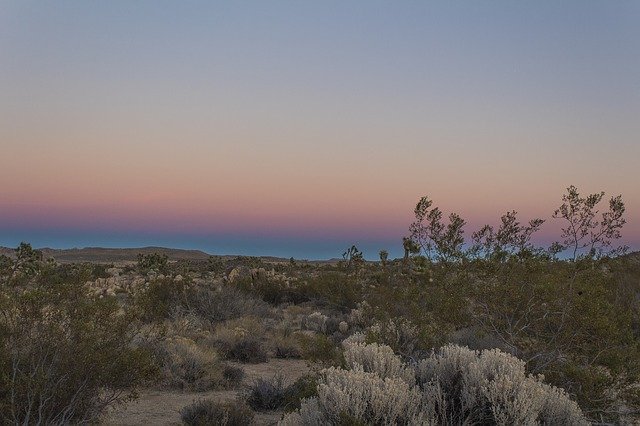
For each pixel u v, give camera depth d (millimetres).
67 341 7133
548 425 5797
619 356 7766
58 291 7293
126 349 7688
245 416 8273
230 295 21969
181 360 11500
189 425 8109
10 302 6977
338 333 15445
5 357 6738
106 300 7551
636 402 7578
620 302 9633
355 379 5746
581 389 7691
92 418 7570
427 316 9555
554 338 8430
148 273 49375
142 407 9305
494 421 5730
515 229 9602
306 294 28406
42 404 6727
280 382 9961
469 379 6062
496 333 9266
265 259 110438
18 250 32281
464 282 9430
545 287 8648
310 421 5566
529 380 5875
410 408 5562
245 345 14656
